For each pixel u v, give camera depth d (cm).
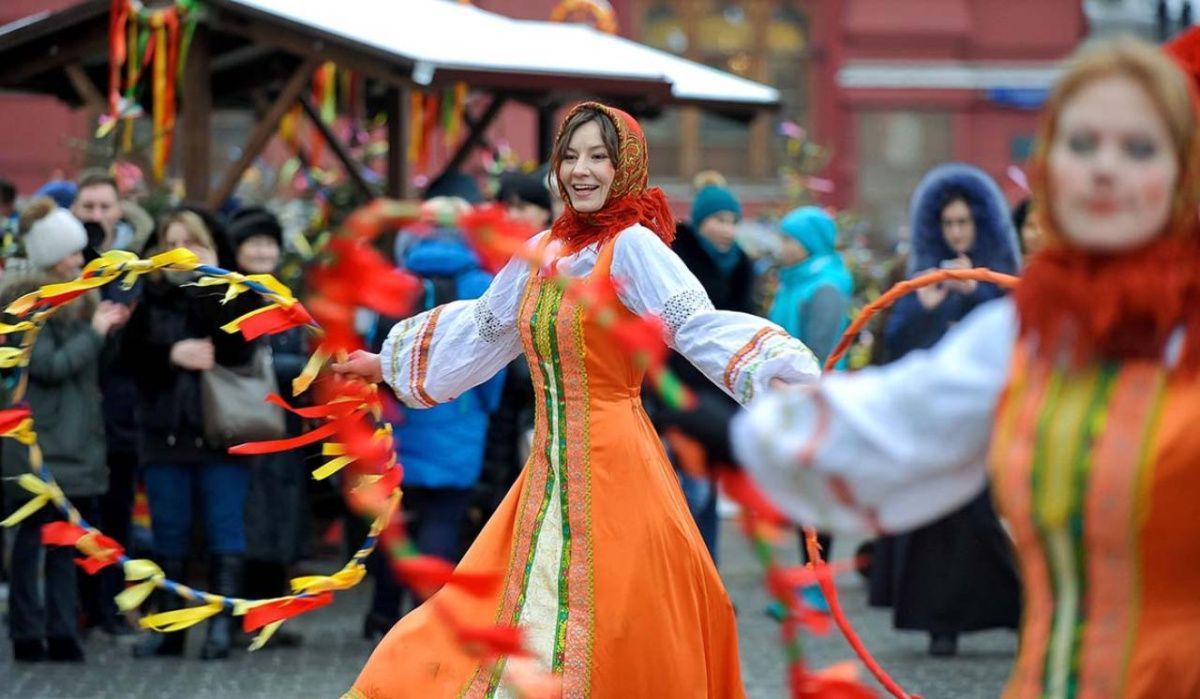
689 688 696
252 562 1225
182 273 1140
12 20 3150
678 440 400
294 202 1870
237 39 1706
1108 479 379
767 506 387
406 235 1273
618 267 712
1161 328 378
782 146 3512
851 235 2173
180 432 1159
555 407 723
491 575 425
